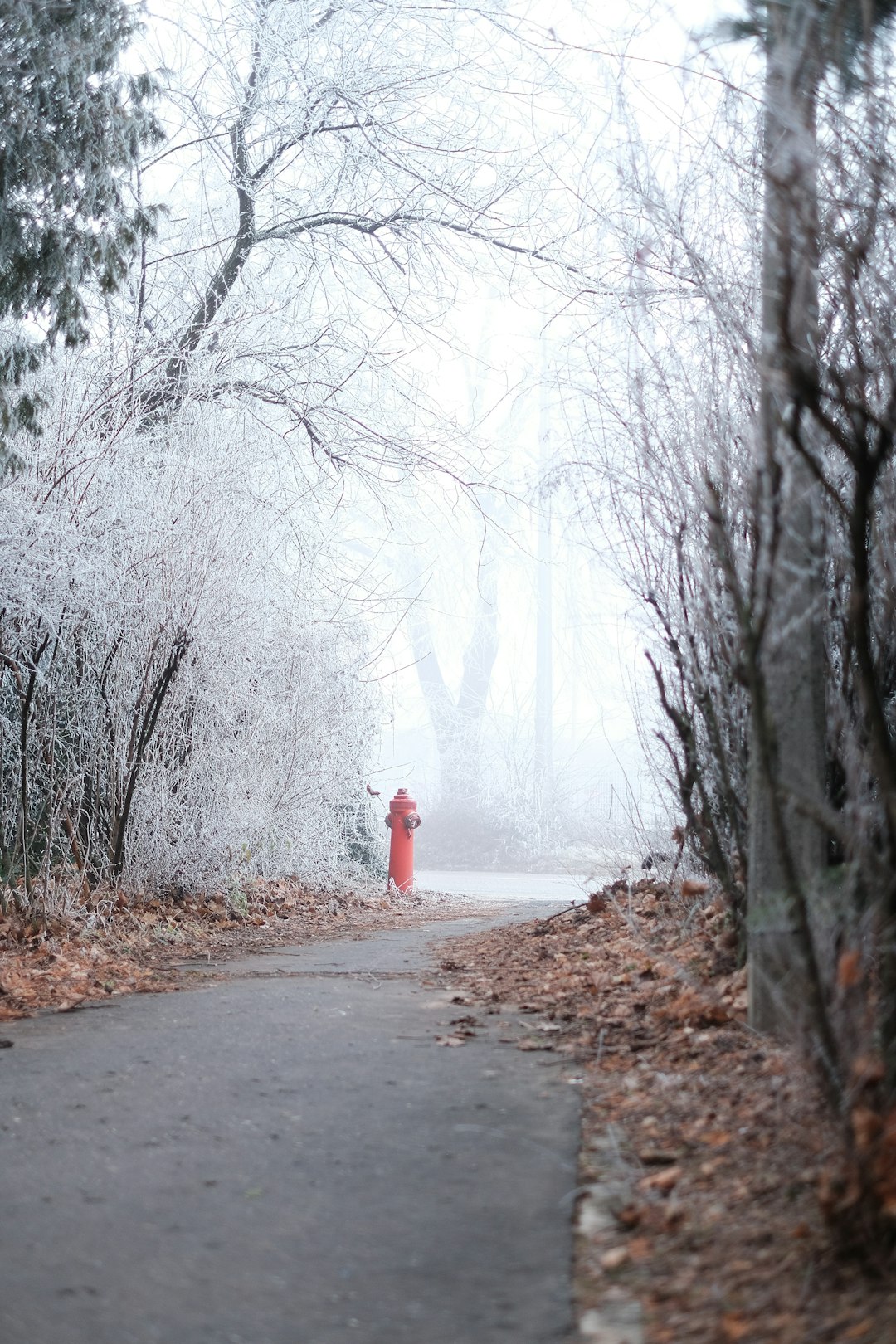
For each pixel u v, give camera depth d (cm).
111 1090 555
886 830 405
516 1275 353
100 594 1070
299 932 1230
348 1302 337
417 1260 363
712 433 630
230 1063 599
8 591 995
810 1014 416
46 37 898
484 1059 598
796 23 478
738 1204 388
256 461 1321
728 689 664
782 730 548
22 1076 588
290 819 1455
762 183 637
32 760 1134
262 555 1362
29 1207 410
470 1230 385
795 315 478
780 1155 417
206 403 1331
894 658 581
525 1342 313
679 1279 346
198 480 1180
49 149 908
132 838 1193
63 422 1095
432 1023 689
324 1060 600
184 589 1140
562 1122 490
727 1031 581
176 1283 349
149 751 1205
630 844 1205
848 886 410
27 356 945
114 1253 371
